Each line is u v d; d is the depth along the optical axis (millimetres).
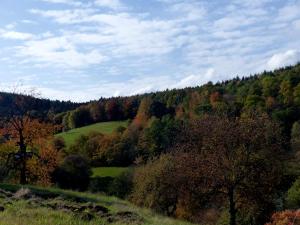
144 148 94438
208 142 31062
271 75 123250
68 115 139000
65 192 27438
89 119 139750
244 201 31781
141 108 124625
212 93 111750
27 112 45281
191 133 33844
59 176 76062
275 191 32250
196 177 31109
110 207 21469
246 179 30203
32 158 45781
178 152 35250
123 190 77250
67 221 14047
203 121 33688
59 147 97188
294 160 34000
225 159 29969
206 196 31766
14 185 27391
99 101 145250
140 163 84188
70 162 78125
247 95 100562
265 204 31844
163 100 136375
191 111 104375
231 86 125750
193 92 124812
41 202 18312
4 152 44531
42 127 45125
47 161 46281
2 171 45719
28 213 14680
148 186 57844
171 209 55375
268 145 30641
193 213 49125
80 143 105812
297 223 29719
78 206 18141
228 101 103750
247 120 32281
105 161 103625
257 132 30594
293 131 69500
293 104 86500
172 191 52656
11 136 44281
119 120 140500
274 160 30672
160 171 55750
